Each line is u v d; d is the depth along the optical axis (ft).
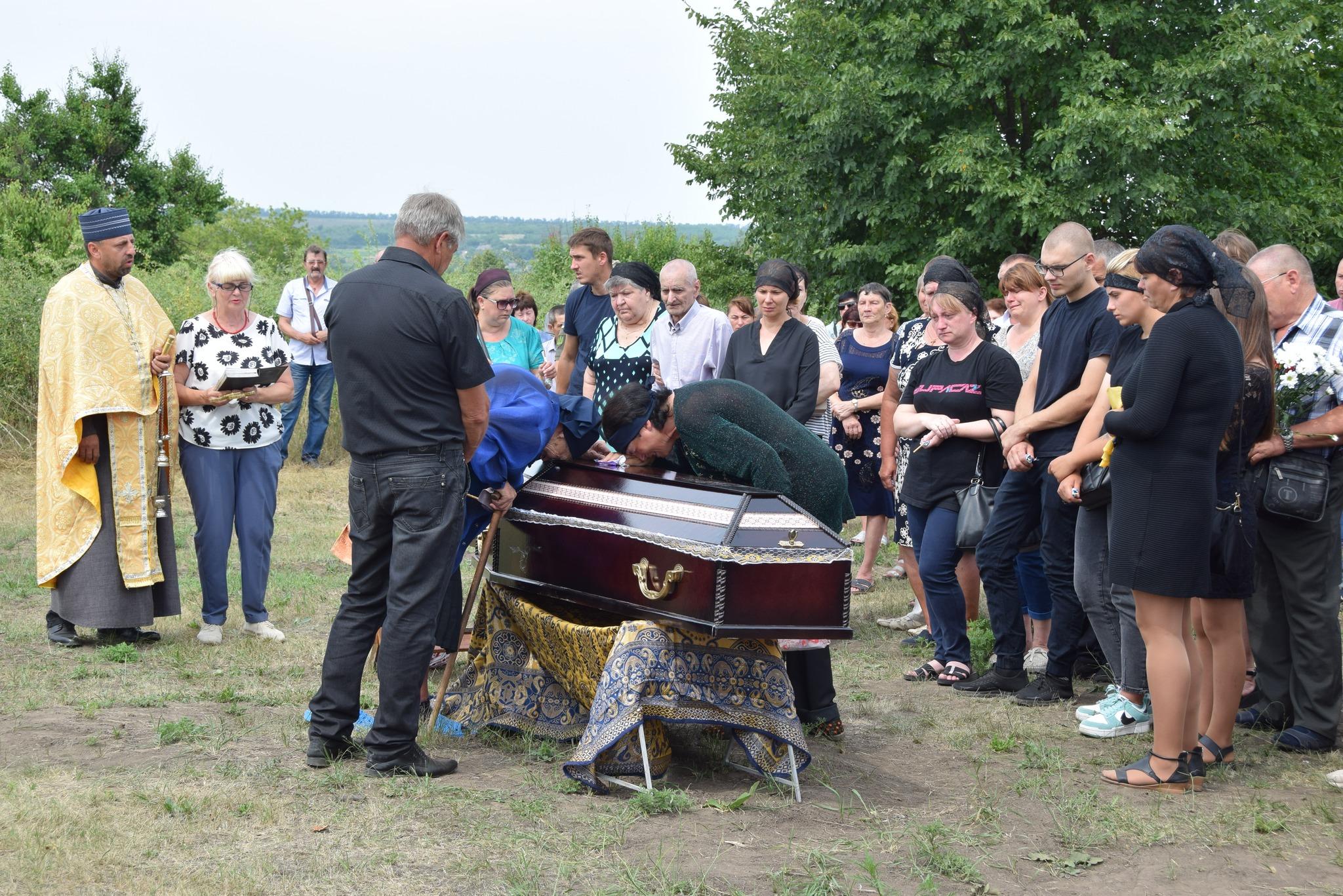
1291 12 63.87
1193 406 13.23
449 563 13.85
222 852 11.43
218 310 20.99
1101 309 17.39
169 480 20.57
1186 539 13.35
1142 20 62.90
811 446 15.31
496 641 15.81
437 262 14.20
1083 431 16.58
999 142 61.87
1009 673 18.53
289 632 21.76
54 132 121.60
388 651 13.62
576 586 14.70
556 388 24.36
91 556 19.88
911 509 19.47
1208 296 13.33
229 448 20.79
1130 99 59.52
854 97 62.80
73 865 10.91
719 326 21.74
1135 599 13.96
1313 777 14.43
